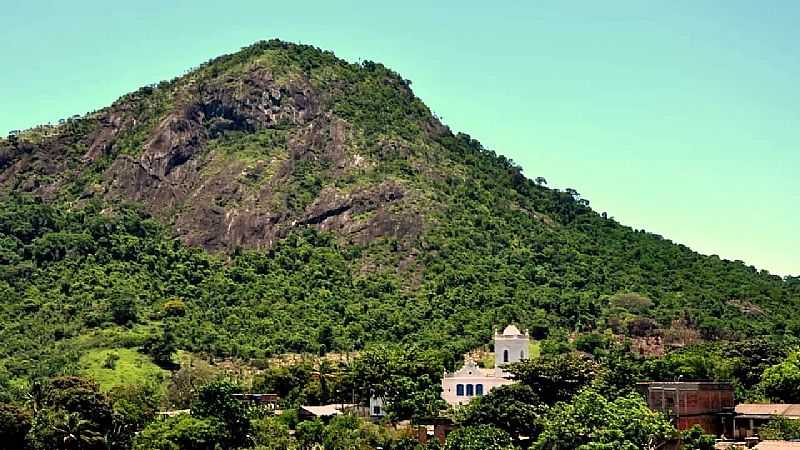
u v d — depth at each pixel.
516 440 181.00
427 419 199.25
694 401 187.38
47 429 170.38
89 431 173.88
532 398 189.25
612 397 188.88
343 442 181.88
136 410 199.62
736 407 191.75
